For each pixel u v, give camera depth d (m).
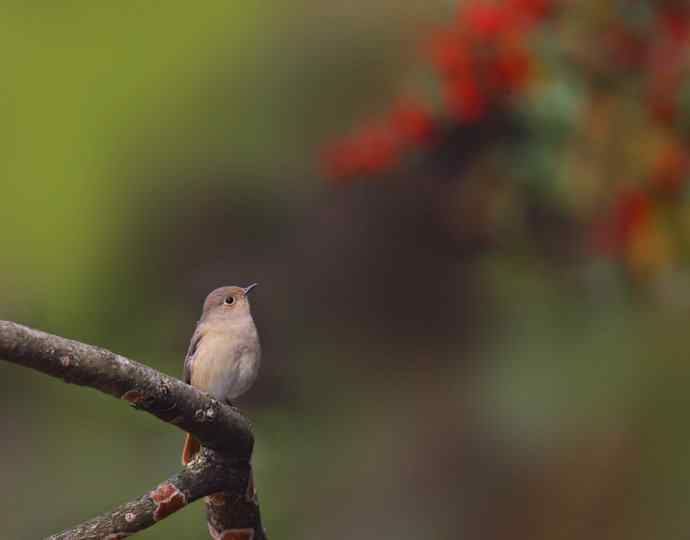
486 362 12.95
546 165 11.26
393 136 11.98
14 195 12.38
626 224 11.48
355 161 12.21
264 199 13.34
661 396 11.87
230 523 4.78
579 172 11.23
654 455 11.61
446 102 11.47
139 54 13.17
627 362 12.11
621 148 11.33
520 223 12.02
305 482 12.03
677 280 12.16
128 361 4.21
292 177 13.32
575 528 11.52
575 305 12.48
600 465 11.72
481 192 11.87
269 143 13.31
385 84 13.19
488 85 11.39
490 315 13.11
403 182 12.85
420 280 13.46
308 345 13.41
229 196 13.23
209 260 13.11
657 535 11.20
